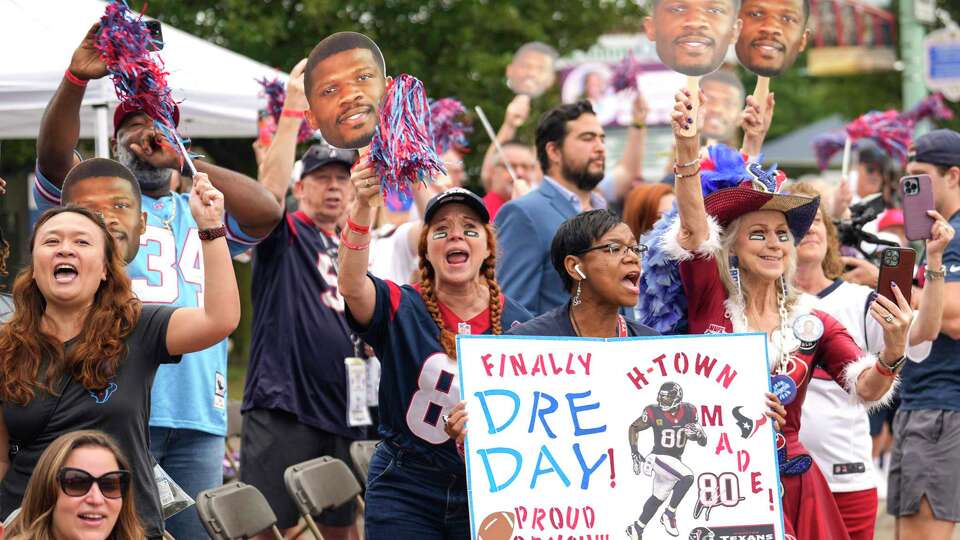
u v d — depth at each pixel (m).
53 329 6.71
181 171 8.59
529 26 26.34
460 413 6.59
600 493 6.64
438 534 7.34
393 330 7.29
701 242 7.41
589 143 10.02
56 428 6.61
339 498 8.77
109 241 6.80
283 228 9.96
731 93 13.53
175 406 8.34
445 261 7.32
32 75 9.99
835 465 8.85
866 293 9.01
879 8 32.22
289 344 9.91
